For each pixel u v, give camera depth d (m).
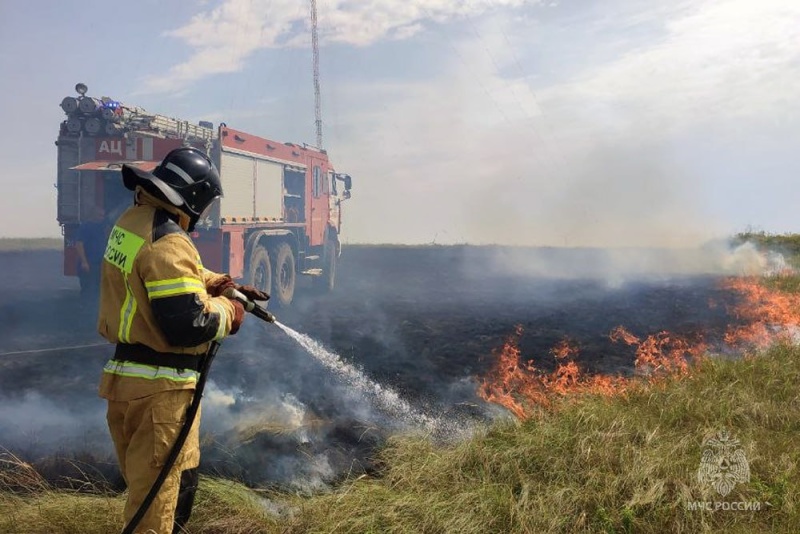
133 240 2.23
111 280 2.29
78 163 8.76
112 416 2.34
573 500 3.04
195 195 2.44
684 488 3.06
